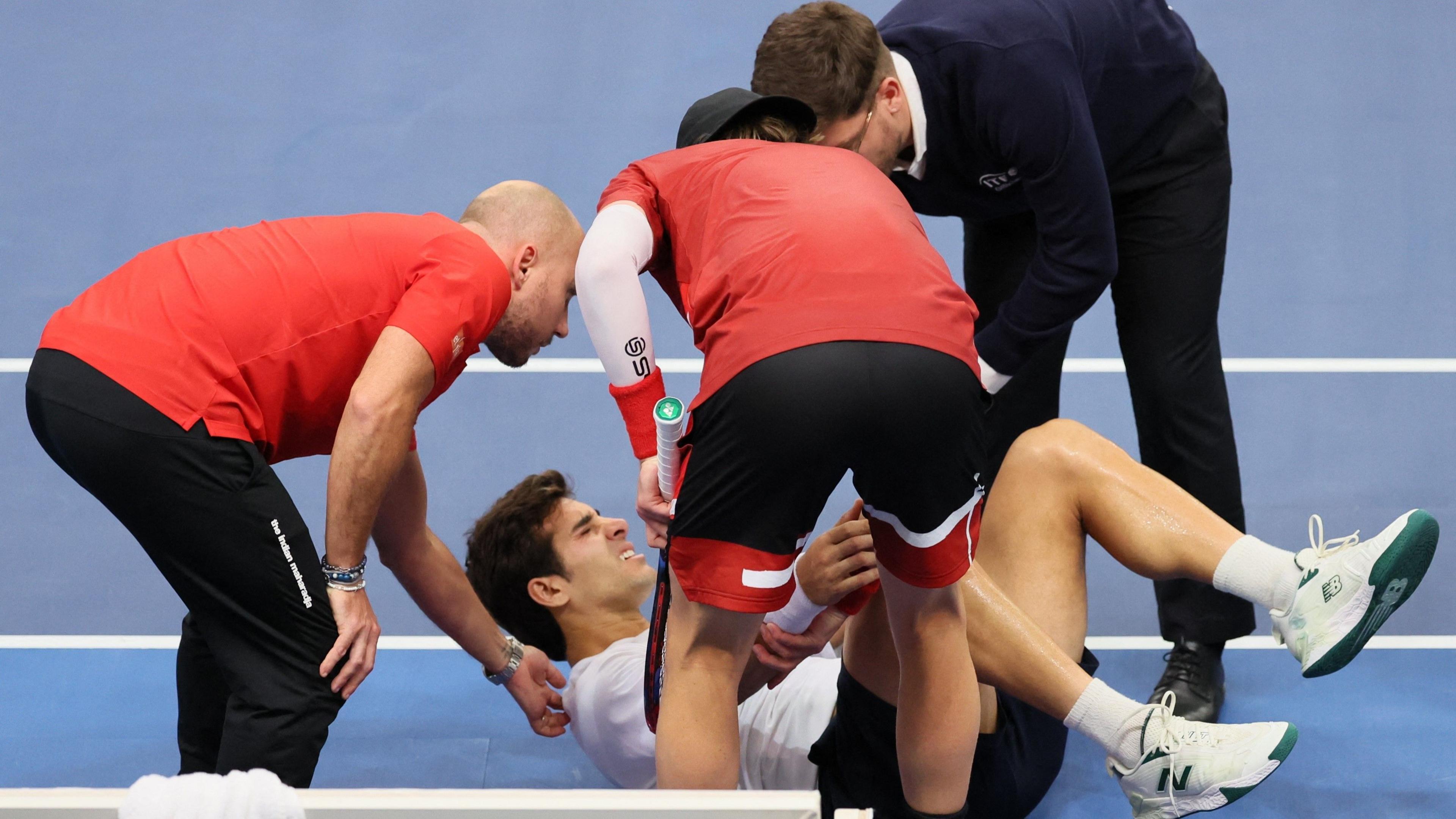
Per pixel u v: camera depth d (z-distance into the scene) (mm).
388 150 20625
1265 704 12156
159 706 12312
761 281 7734
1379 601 9406
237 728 8977
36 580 13984
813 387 7426
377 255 9297
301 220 9586
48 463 15578
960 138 10711
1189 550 10281
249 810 5312
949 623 8586
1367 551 9359
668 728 8328
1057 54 10258
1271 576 9992
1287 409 16031
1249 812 10836
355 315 9203
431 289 9086
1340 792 11008
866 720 9969
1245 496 14758
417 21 23750
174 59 22797
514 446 15750
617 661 11016
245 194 19703
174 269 9133
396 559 10570
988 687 10000
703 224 8430
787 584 8070
